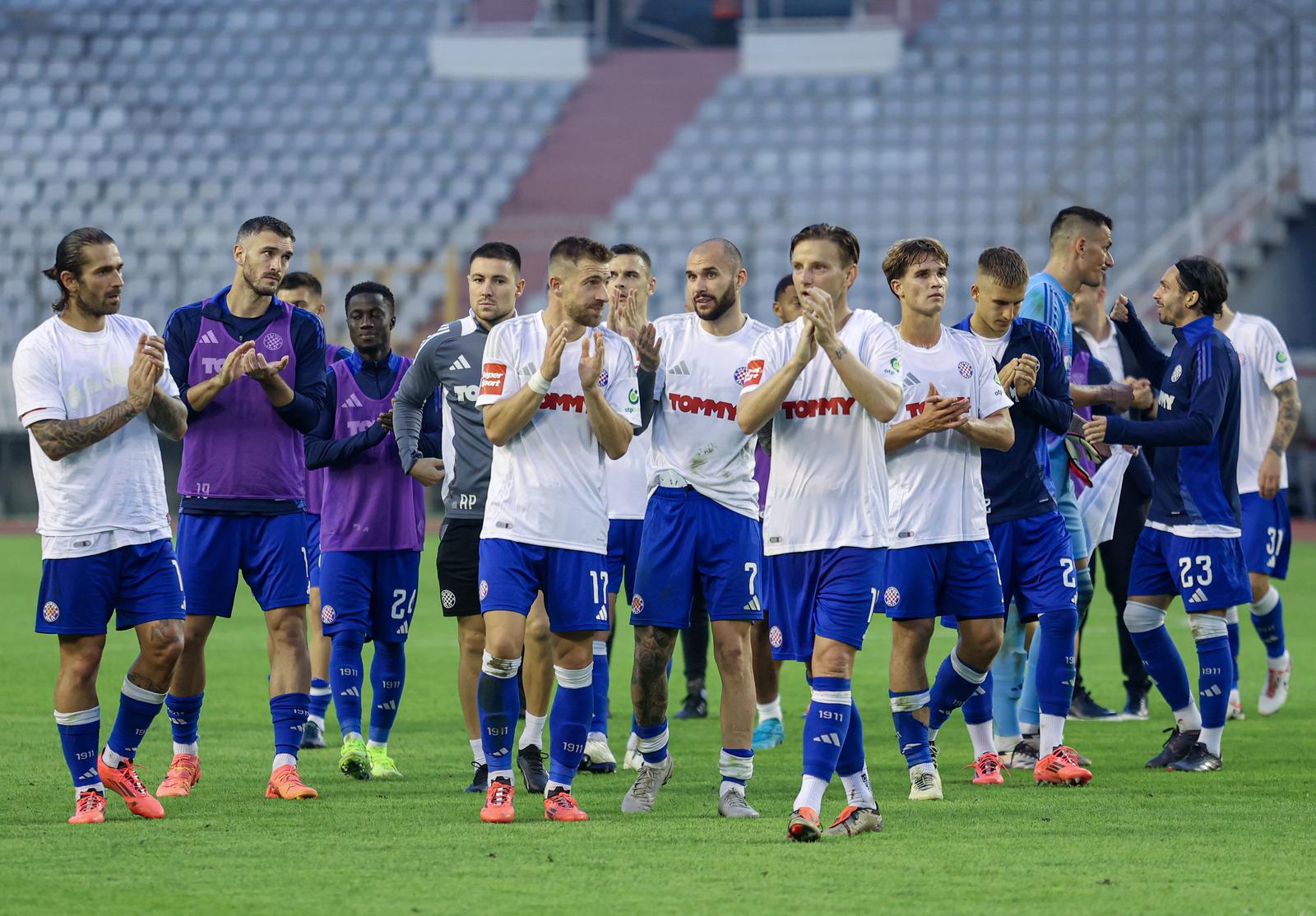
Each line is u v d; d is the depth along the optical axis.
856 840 17.70
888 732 27.17
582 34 103.81
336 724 29.06
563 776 19.38
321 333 22.44
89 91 103.12
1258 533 28.86
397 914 14.28
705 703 29.81
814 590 18.69
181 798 20.77
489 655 19.09
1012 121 94.25
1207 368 23.56
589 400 18.66
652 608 19.78
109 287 19.41
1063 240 24.17
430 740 26.34
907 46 100.56
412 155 98.00
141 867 16.23
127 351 19.73
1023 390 21.38
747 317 20.55
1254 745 25.69
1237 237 82.44
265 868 16.19
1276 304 81.44
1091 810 19.75
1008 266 21.83
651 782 20.06
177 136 100.25
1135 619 23.91
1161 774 22.92
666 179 94.44
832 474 18.61
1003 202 89.62
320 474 27.02
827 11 105.19
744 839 17.83
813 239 18.91
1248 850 17.17
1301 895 15.03
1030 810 19.77
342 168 97.75
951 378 20.75
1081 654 38.41
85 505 19.08
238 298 22.08
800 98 97.94
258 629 43.88
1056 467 24.89
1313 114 85.44
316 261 85.50
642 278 24.31
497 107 100.56
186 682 21.27
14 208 96.25
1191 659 37.03
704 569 19.75
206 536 21.42
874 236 89.06
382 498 23.52
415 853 16.98
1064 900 14.85
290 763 21.03
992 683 23.84
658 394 20.06
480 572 19.45
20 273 91.25
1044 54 97.56
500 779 19.17
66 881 15.59
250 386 21.59
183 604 19.86
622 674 36.34
